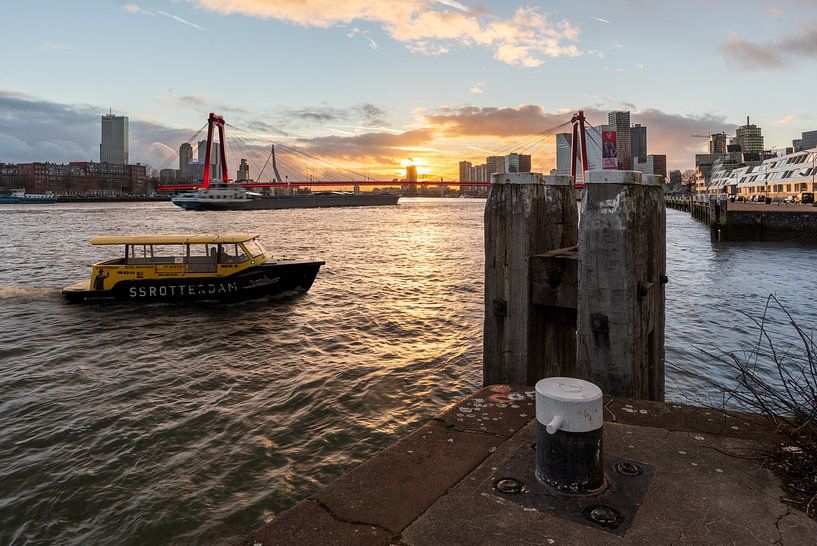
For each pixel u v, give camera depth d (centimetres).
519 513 250
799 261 2917
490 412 380
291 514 255
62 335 1398
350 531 240
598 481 271
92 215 10331
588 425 265
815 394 338
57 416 870
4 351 1250
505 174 518
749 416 363
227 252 1859
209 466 710
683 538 229
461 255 3575
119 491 650
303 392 980
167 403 929
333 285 2247
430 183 14575
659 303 532
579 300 461
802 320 1533
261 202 14638
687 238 4612
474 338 1380
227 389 998
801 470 284
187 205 13538
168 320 1568
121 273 1770
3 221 7812
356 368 1123
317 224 8088
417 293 2069
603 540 228
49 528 580
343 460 728
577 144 10688
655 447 318
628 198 439
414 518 249
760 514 246
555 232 588
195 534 570
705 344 1294
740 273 2495
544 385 289
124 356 1214
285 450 755
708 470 288
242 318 1599
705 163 16175
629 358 440
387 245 4391
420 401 943
